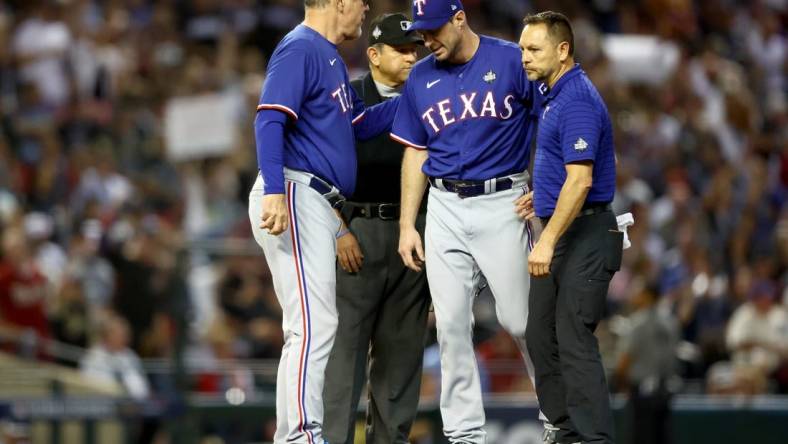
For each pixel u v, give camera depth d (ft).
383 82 82.07
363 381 83.56
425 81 75.20
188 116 162.81
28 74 182.91
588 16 240.73
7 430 121.19
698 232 173.37
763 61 245.86
